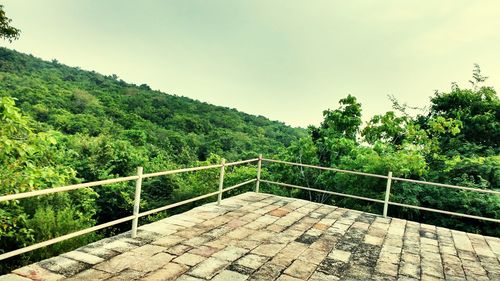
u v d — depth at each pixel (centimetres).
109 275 364
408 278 426
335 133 1300
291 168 1256
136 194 481
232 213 665
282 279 389
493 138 1331
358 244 542
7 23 948
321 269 430
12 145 608
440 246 569
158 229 529
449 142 1267
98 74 9319
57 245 854
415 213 959
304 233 576
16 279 340
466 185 911
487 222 881
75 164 1748
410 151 1081
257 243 504
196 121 5812
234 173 1633
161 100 7250
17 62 7056
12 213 803
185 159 3522
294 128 7969
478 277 449
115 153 2031
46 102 4338
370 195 1002
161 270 386
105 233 1578
